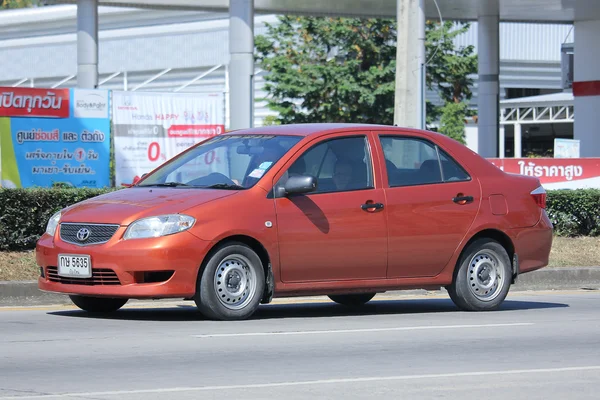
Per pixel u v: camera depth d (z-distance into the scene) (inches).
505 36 4699.8
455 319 936.3
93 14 2748.5
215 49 4466.0
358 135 946.7
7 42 5221.5
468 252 986.1
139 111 1791.3
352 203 916.6
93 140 1750.7
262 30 4259.4
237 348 737.0
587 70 3198.8
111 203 877.8
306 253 892.6
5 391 573.0
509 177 1024.2
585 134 3208.7
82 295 863.7
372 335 816.3
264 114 4288.9
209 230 844.6
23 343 751.1
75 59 4923.7
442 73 3767.2
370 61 3619.6
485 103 3176.7
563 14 3122.5
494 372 656.4
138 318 908.0
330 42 3627.0
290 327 855.1
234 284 868.0
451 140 1002.1
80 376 621.6
